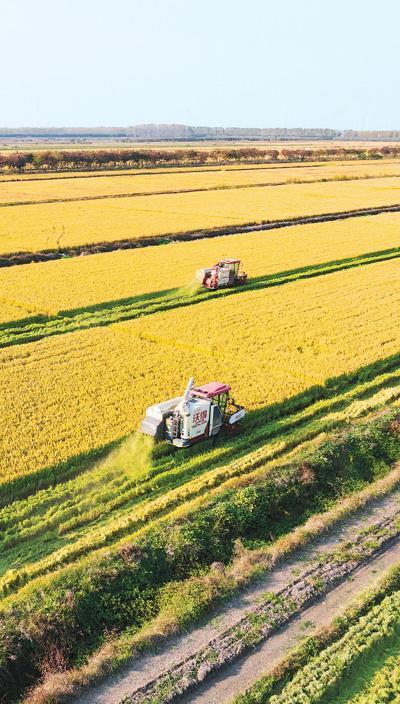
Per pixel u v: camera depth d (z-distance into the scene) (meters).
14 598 14.89
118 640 13.81
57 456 20.41
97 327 34.12
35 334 33.00
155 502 18.58
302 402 25.61
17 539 17.23
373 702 12.30
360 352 30.38
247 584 15.33
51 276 44.66
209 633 13.91
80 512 18.44
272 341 31.62
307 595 14.97
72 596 14.41
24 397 24.72
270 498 18.48
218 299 39.72
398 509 18.59
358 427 22.86
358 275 46.25
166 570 15.86
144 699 12.27
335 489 19.67
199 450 22.00
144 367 27.97
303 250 54.25
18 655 13.20
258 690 12.48
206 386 22.58
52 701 12.20
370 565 16.20
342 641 13.58
